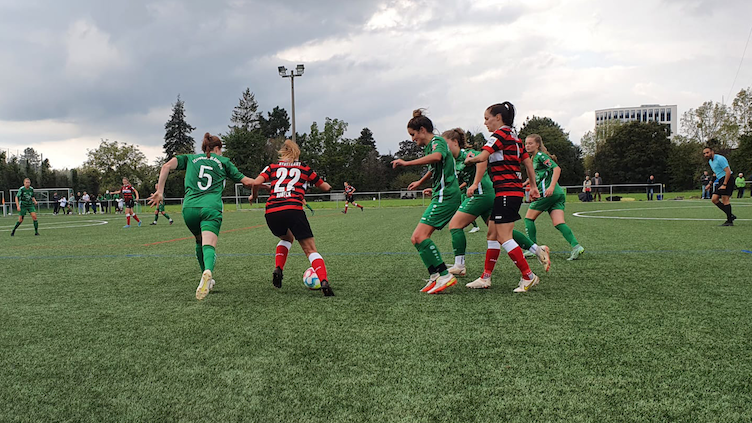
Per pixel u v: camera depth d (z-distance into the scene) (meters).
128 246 8.99
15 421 1.97
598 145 68.94
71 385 2.32
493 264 4.46
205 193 4.47
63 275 5.60
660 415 1.90
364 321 3.35
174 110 79.69
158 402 2.12
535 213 6.50
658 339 2.81
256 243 9.16
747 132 47.38
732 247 6.81
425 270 5.58
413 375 2.35
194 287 4.78
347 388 2.21
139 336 3.09
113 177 67.69
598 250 6.84
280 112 95.31
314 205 33.94
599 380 2.24
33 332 3.22
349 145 66.94
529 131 74.06
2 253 8.02
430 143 4.48
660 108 136.62
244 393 2.19
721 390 2.12
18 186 47.69
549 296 4.04
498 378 2.29
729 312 3.38
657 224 11.13
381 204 33.94
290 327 3.24
